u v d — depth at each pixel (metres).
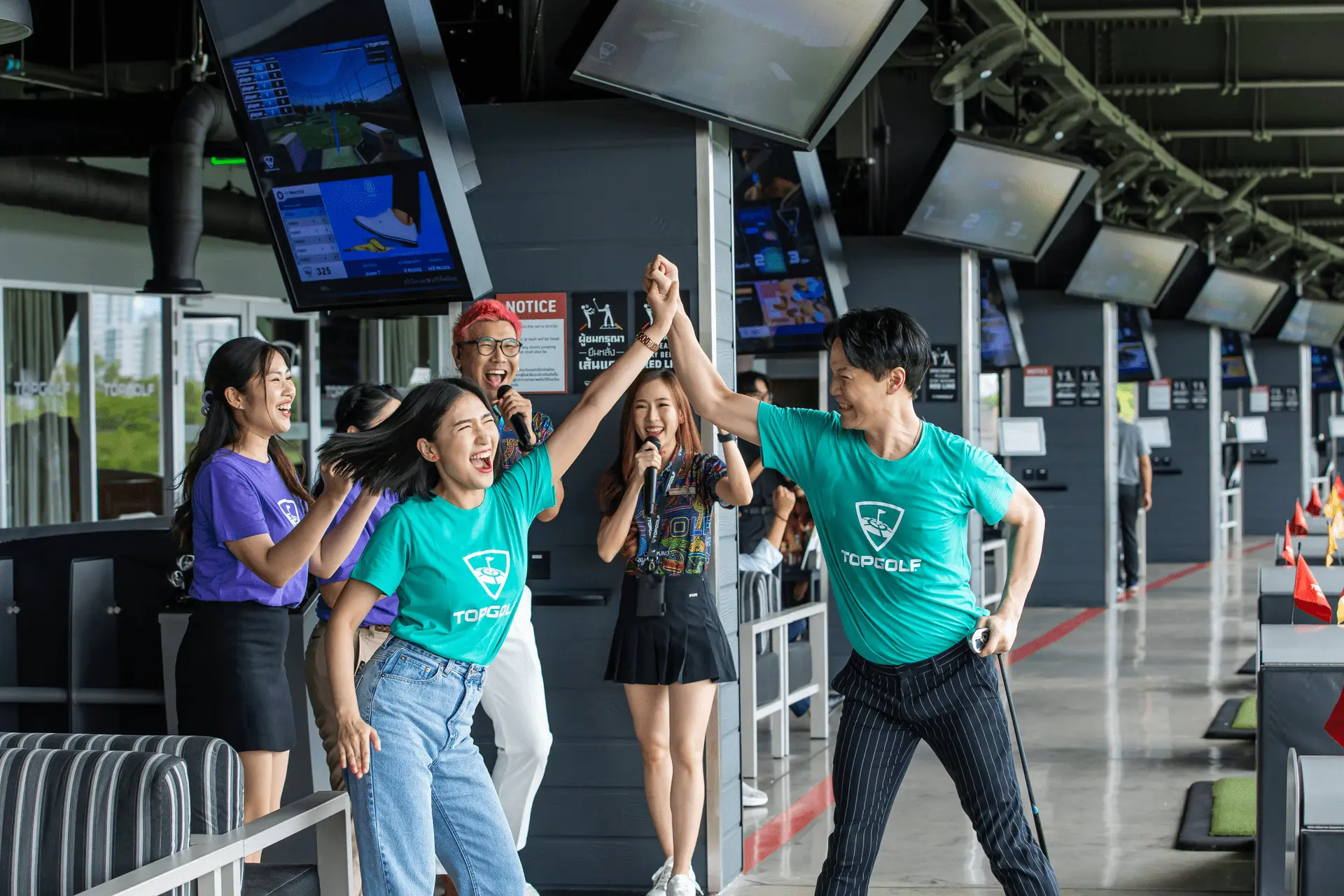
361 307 4.52
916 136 9.66
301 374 12.93
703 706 4.23
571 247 4.73
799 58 4.43
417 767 2.85
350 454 2.90
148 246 11.45
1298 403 22.28
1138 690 8.53
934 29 8.78
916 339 3.08
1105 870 4.88
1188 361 17.36
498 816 2.99
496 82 5.06
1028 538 3.20
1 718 4.77
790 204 7.65
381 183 4.28
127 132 8.20
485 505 2.96
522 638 4.09
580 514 4.69
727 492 4.20
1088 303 12.88
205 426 3.65
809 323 7.83
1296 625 4.54
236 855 2.64
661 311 3.25
